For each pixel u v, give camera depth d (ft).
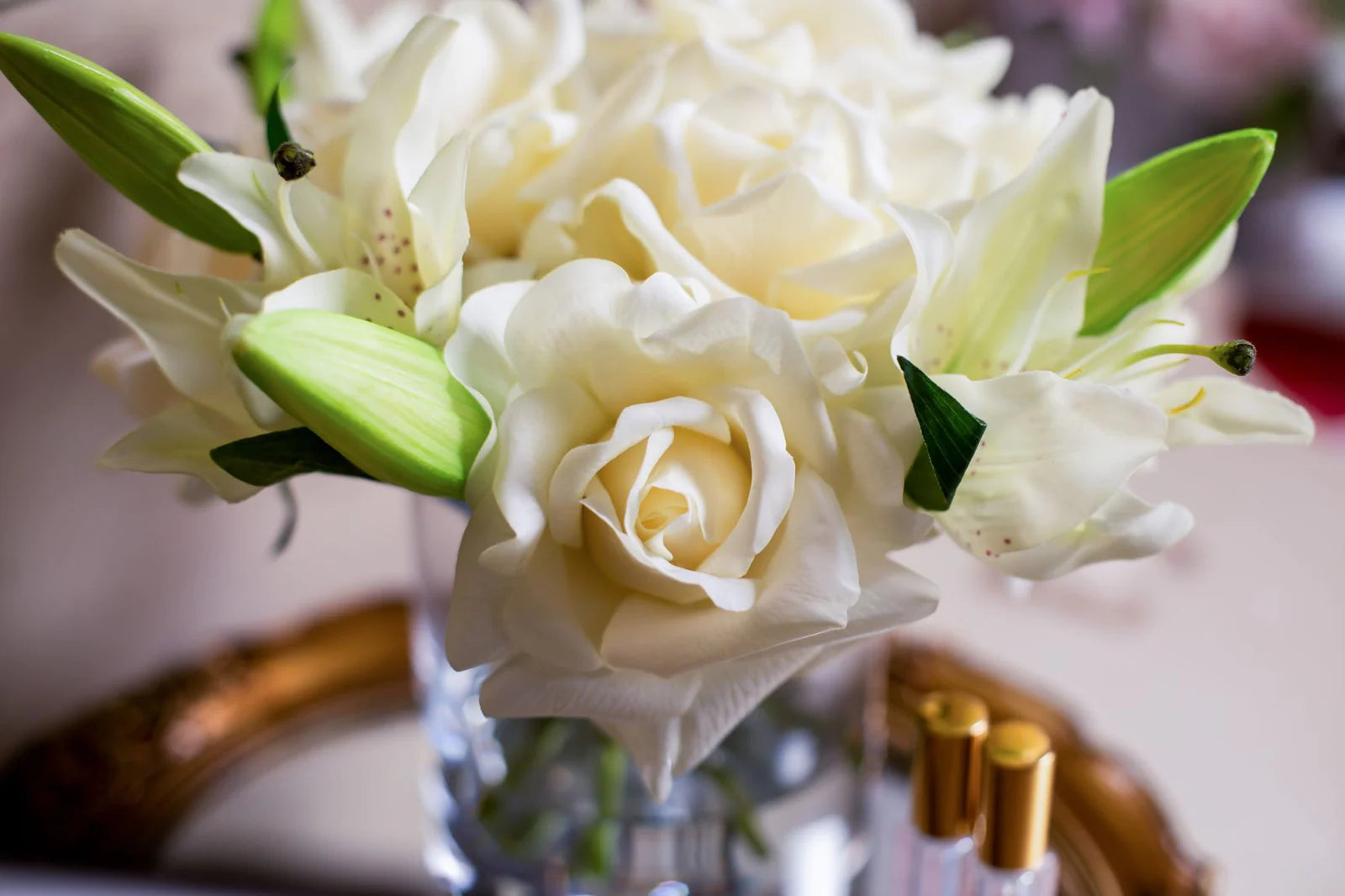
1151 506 0.81
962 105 0.92
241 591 1.33
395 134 0.80
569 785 1.01
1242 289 2.00
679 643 0.76
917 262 0.77
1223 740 1.28
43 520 1.18
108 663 1.26
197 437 0.82
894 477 0.77
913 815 1.00
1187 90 1.90
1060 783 1.18
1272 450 1.62
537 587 0.78
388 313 0.80
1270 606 1.40
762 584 0.77
